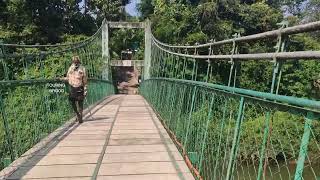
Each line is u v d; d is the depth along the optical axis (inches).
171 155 202.8
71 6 1199.6
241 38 127.2
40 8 1104.2
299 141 82.7
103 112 403.5
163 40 990.4
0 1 997.8
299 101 78.8
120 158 195.9
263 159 96.5
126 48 1266.0
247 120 110.6
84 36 1138.0
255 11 948.6
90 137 250.2
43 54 278.2
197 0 1070.4
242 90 114.8
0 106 176.7
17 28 994.1
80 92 306.2
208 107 161.0
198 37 898.1
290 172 86.0
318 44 575.5
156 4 1167.0
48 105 267.0
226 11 962.1
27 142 219.9
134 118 350.9
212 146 149.2
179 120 231.6
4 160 185.9
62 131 272.2
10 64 354.0
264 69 244.7
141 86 892.6
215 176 139.8
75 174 168.2
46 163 185.2
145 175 167.9
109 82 855.7
